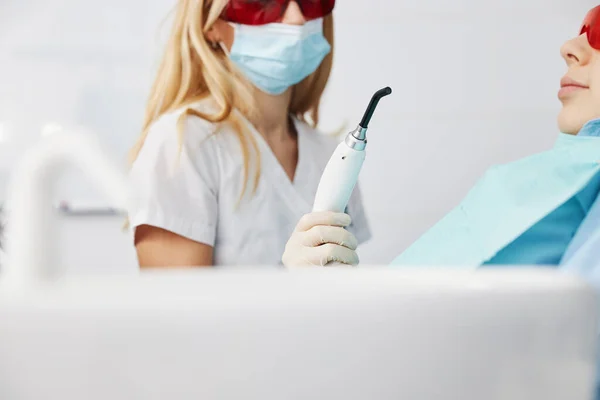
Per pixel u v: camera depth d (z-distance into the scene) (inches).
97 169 14.0
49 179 14.8
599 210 34.3
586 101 41.7
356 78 80.0
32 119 77.2
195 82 64.2
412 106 80.4
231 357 11.5
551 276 12.9
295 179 63.6
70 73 77.7
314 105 68.7
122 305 11.4
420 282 12.7
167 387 11.4
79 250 74.9
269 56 62.3
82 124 77.3
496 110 81.1
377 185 80.4
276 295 11.7
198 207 58.8
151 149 59.3
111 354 11.3
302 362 11.6
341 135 80.0
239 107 62.8
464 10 80.4
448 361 12.1
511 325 12.2
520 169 39.3
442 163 80.8
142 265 58.2
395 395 11.9
